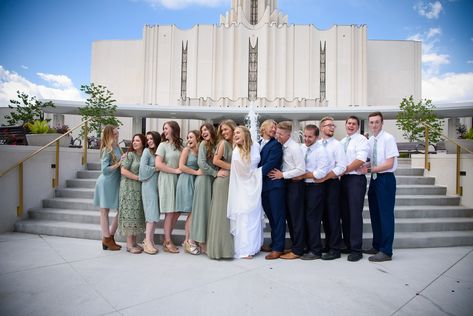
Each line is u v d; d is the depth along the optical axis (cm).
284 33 3256
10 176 548
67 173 684
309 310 267
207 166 407
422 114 1022
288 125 418
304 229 422
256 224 416
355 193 405
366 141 406
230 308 270
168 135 436
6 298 287
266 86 3192
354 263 392
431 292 305
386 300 288
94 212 566
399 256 422
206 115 2214
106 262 387
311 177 402
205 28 3288
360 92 3238
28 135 693
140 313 261
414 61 3534
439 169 650
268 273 354
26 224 540
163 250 441
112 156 432
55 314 259
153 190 426
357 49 3275
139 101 3550
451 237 477
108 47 3600
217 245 397
